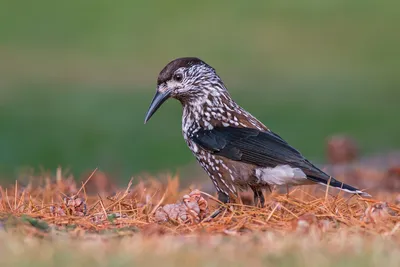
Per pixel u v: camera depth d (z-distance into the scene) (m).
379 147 18.03
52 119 20.19
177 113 20.78
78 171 16.50
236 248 6.23
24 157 17.61
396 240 6.72
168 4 31.27
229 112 9.37
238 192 9.08
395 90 23.02
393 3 31.16
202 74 9.43
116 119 20.17
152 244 6.29
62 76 24.59
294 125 19.78
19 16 29.89
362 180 12.18
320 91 23.03
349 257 5.89
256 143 8.91
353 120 20.14
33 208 8.33
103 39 28.48
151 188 10.32
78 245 6.31
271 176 8.80
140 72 25.27
